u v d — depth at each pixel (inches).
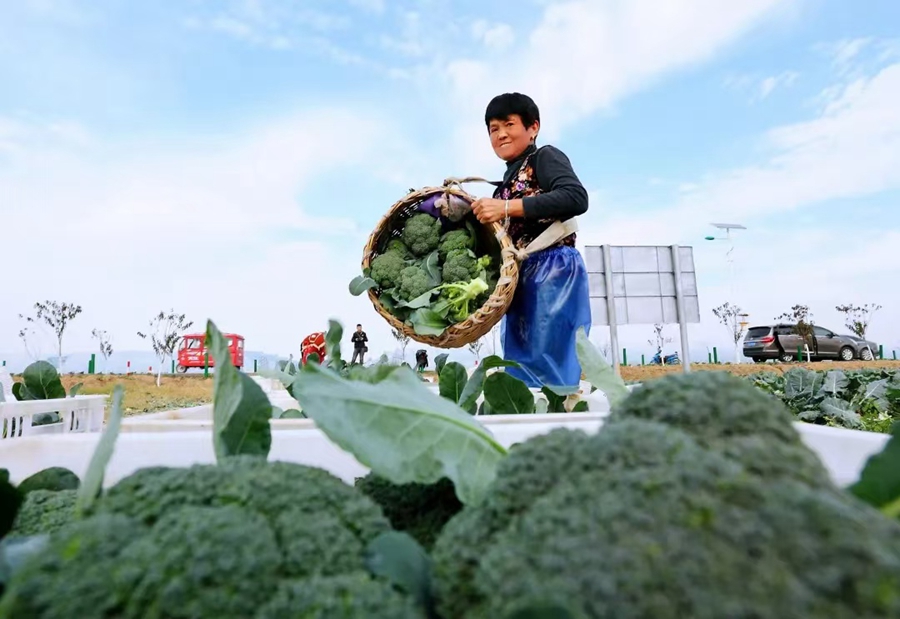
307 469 35.9
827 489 25.5
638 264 362.6
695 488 23.6
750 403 30.7
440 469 41.0
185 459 69.6
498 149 170.9
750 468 25.7
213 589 24.1
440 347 158.7
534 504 28.0
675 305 361.4
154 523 28.8
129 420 84.7
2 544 35.4
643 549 21.9
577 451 29.0
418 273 164.1
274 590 25.7
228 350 45.6
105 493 33.3
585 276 160.2
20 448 71.2
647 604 20.6
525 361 161.9
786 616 19.4
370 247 169.8
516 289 164.6
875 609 18.8
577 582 21.8
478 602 27.4
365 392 43.6
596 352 71.6
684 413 31.0
